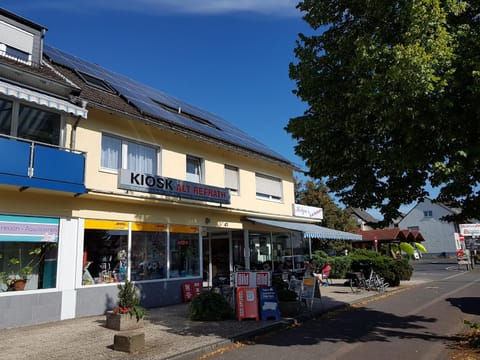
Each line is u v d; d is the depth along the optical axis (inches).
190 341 298.0
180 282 534.6
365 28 291.6
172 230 540.4
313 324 383.9
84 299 415.5
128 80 708.7
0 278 361.7
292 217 810.8
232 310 402.6
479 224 1342.3
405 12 249.0
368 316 423.5
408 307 484.7
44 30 464.1
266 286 401.1
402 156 258.2
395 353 272.8
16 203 375.9
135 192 468.4
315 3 317.7
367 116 273.9
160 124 502.3
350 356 265.7
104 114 462.9
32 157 355.6
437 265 1477.6
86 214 433.1
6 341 302.5
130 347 266.7
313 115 334.3
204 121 740.0
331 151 317.7
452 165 243.0
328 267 756.0
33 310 372.2
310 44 328.2
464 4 248.1
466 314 432.1
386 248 1233.4
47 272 393.7
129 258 474.0
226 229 682.8
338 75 304.5
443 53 235.3
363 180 320.5
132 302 355.9
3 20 426.3
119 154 483.5
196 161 609.6
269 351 282.0
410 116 244.2
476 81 221.3
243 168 698.8
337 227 1141.1
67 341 300.2
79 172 391.2
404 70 231.8
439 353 272.5
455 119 243.0
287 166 804.6
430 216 2174.0
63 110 379.9
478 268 1278.3
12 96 363.6
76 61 608.4
